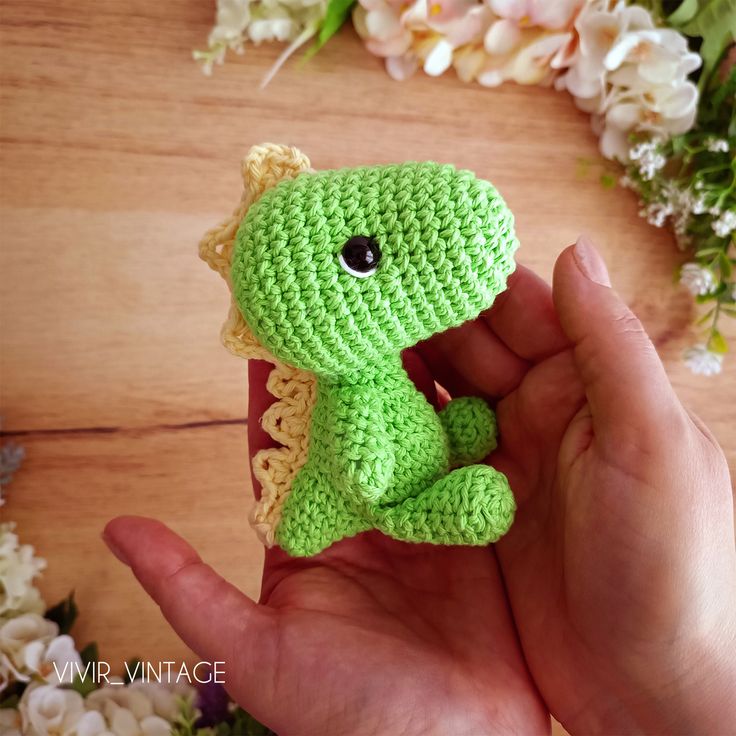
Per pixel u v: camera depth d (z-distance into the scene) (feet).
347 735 0.61
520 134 1.01
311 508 0.64
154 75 0.96
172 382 0.97
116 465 0.96
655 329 1.02
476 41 0.97
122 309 0.96
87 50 0.95
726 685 0.61
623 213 1.02
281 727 0.63
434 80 1.00
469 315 0.57
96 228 0.95
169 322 0.97
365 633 0.65
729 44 0.96
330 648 0.63
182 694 0.89
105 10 0.95
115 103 0.95
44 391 0.95
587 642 0.65
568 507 0.65
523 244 1.00
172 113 0.96
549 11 0.92
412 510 0.60
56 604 0.93
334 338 0.56
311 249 0.55
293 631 0.63
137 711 0.86
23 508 0.94
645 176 0.97
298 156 0.62
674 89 0.92
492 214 0.55
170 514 0.96
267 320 0.56
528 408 0.74
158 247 0.96
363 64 0.99
